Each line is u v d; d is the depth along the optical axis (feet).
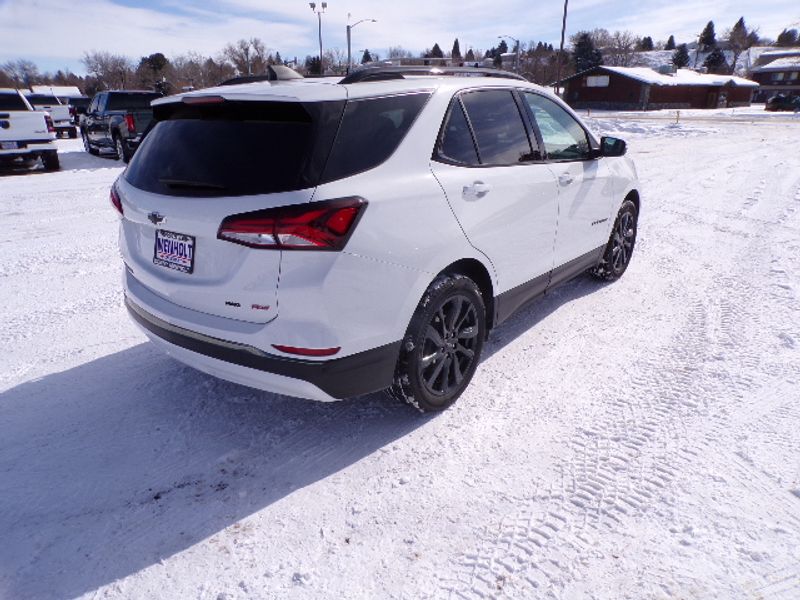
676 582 6.34
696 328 13.06
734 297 14.87
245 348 7.67
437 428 9.45
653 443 8.82
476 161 9.76
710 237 21.09
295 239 7.11
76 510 7.66
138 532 7.29
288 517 7.54
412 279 8.36
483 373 11.26
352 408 10.12
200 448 9.01
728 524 7.14
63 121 75.10
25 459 8.68
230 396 10.52
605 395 10.30
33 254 19.42
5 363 11.74
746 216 24.47
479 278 10.43
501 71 11.39
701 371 11.02
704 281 16.25
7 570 6.70
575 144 13.05
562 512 7.47
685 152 51.98
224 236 7.34
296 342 7.43
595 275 16.19
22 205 27.27
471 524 7.33
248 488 8.11
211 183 7.59
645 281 16.46
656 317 13.80
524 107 11.40
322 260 7.28
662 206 27.12
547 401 10.17
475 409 9.99
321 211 7.16
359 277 7.65
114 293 15.87
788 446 8.64
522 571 6.57
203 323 8.00
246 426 9.60
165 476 8.35
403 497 7.86
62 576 6.63
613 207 14.84
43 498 7.86
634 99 169.58
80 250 19.95
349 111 7.79
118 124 40.50
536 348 12.29
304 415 9.91
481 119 10.11
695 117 125.49
